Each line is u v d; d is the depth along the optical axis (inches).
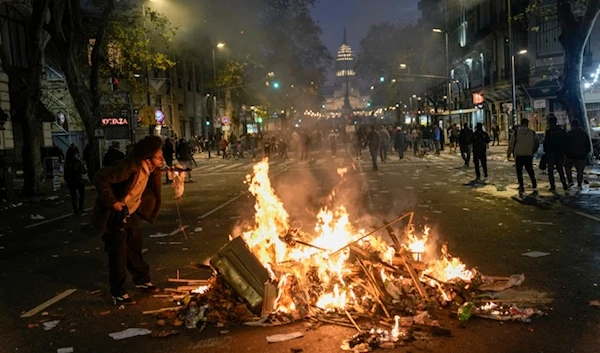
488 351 170.2
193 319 201.5
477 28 2150.6
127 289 259.8
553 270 259.4
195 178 969.5
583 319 193.9
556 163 554.3
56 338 199.3
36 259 343.9
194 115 2341.3
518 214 425.4
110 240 237.0
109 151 573.3
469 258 289.7
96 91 946.7
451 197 547.8
